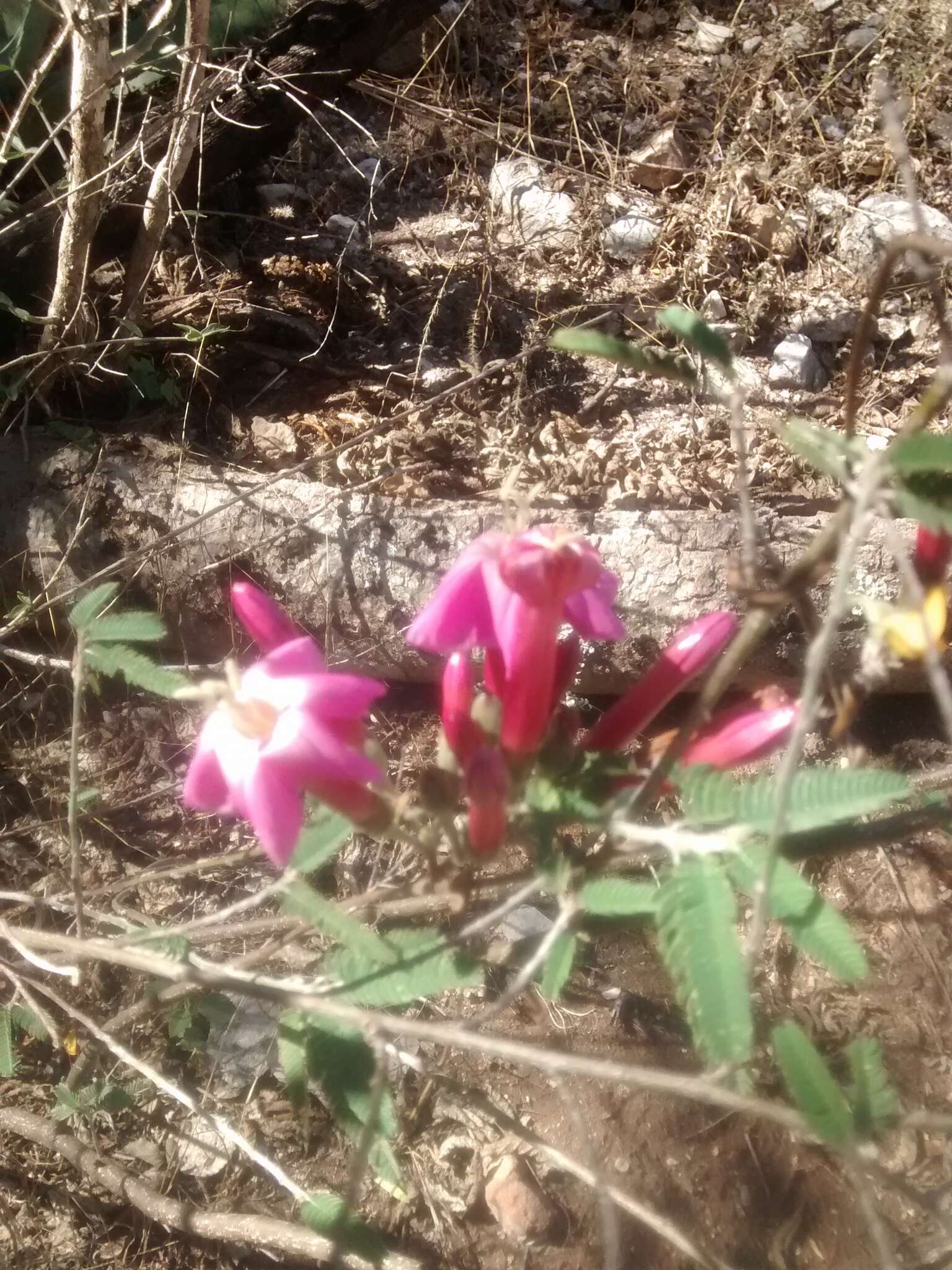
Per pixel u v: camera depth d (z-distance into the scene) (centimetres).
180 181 40
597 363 44
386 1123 21
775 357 45
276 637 21
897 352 46
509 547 18
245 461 39
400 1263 26
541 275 48
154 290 43
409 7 45
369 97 55
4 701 36
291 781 17
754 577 16
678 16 62
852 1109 16
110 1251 27
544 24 60
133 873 33
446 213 51
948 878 33
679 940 15
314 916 20
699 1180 28
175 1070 30
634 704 21
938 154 55
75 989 30
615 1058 30
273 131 45
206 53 36
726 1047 14
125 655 20
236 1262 27
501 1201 27
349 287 46
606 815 18
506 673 19
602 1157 28
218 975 20
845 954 16
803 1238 27
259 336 43
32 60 40
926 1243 23
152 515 35
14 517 36
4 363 40
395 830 19
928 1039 30
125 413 40
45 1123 28
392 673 36
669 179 53
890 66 58
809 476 40
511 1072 29
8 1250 27
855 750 22
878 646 16
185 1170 28
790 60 58
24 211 38
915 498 14
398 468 38
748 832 16
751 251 49
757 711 20
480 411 42
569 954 19
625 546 35
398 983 20
